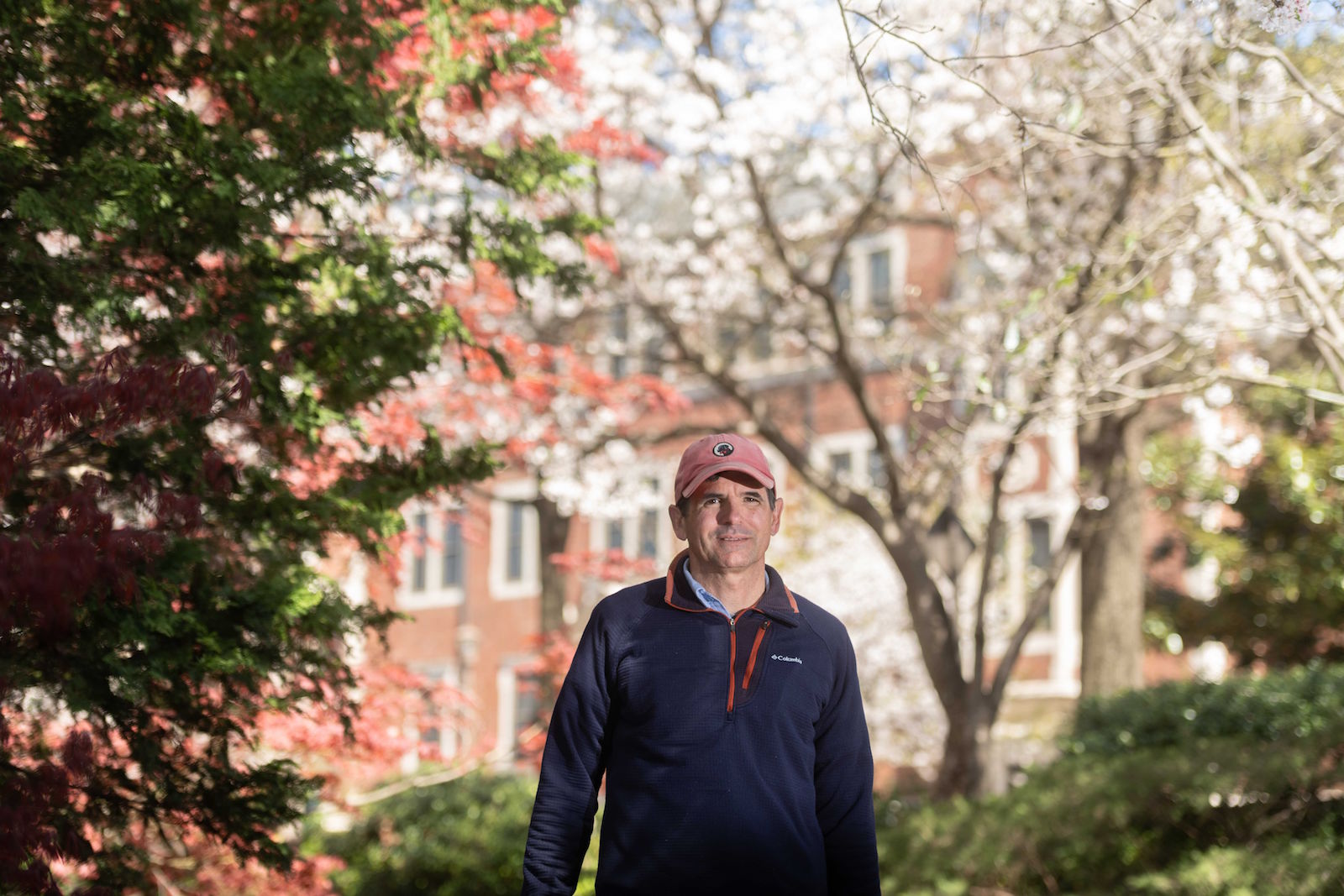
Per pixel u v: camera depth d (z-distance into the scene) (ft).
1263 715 35.73
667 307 53.57
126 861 16.69
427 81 18.97
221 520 16.26
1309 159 26.05
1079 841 34.47
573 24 40.98
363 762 29.12
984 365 39.40
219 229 15.38
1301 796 31.73
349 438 23.66
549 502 58.44
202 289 16.01
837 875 10.91
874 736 68.18
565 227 19.65
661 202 58.34
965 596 71.41
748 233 53.93
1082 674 51.06
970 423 41.01
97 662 14.23
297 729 25.76
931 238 83.46
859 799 10.87
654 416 84.89
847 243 47.80
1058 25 26.32
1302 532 62.34
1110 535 50.80
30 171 14.89
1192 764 33.32
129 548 12.91
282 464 17.44
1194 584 72.79
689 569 10.84
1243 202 22.74
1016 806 37.29
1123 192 37.01
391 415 28.89
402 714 31.83
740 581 10.71
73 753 13.55
